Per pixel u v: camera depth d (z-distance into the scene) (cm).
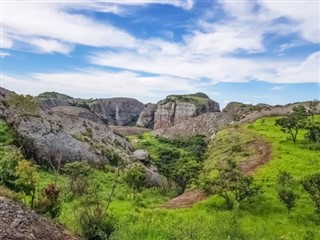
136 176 5169
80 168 5000
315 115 9950
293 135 7269
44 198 2192
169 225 3028
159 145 12375
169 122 19262
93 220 2220
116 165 6725
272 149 6612
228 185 4181
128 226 2888
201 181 4575
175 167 7238
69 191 4003
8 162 2380
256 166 5694
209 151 8975
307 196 4384
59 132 6059
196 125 15450
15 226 1605
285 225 3684
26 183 2205
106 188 4841
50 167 5453
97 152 6525
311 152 6228
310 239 3331
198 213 3919
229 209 4122
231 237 2962
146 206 4244
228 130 9900
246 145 7319
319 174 4409
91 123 8119
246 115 11812
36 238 1599
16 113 5947
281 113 10719
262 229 3394
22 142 5516
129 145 9000
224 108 19388
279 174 4891
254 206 4147
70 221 2227
